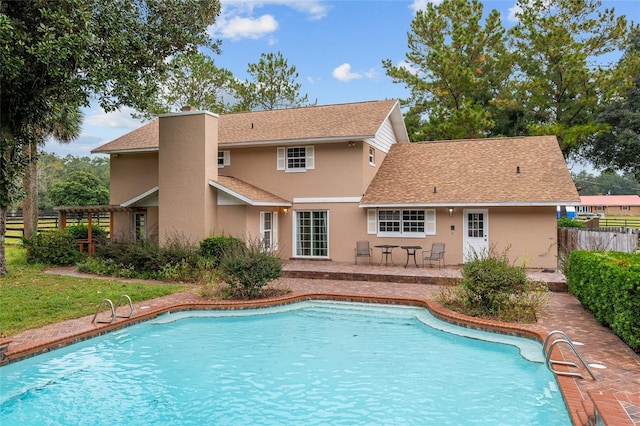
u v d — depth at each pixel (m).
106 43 14.55
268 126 21.97
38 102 15.51
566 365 7.21
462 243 18.41
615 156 32.94
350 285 15.17
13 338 8.68
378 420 6.17
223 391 7.21
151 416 6.35
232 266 12.64
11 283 14.23
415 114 33.06
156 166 22.42
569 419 5.72
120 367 8.26
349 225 19.72
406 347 9.38
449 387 7.29
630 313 7.44
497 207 18.00
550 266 17.31
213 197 18.39
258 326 11.02
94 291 13.02
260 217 19.16
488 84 32.62
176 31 16.33
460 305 11.66
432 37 32.56
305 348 9.35
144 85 16.56
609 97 26.86
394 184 19.97
